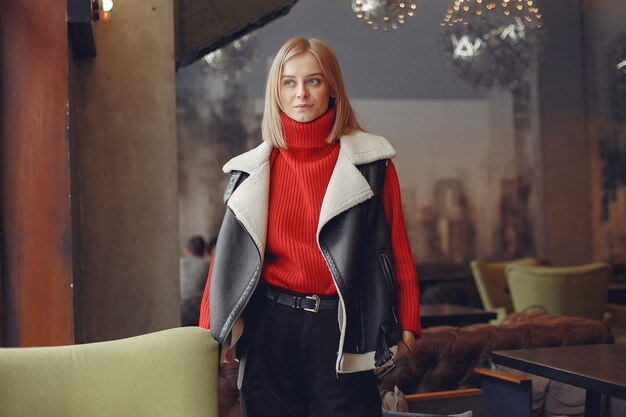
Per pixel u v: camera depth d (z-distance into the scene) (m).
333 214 2.24
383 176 2.37
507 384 3.25
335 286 2.28
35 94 3.37
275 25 11.12
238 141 10.98
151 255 4.25
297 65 2.32
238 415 3.32
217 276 2.34
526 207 11.80
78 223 4.06
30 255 3.36
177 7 4.77
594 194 11.95
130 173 4.24
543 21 11.94
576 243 11.92
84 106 4.21
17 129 3.37
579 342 3.94
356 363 2.29
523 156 11.81
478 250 11.66
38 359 2.04
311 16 11.27
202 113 10.91
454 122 11.64
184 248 10.83
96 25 4.21
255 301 2.36
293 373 2.33
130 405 2.06
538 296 7.23
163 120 4.27
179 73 10.86
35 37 3.38
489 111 11.73
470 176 11.67
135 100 4.25
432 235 11.56
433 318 6.64
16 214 3.36
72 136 3.74
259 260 2.29
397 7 6.76
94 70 4.23
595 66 11.98
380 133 11.48
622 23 11.91
